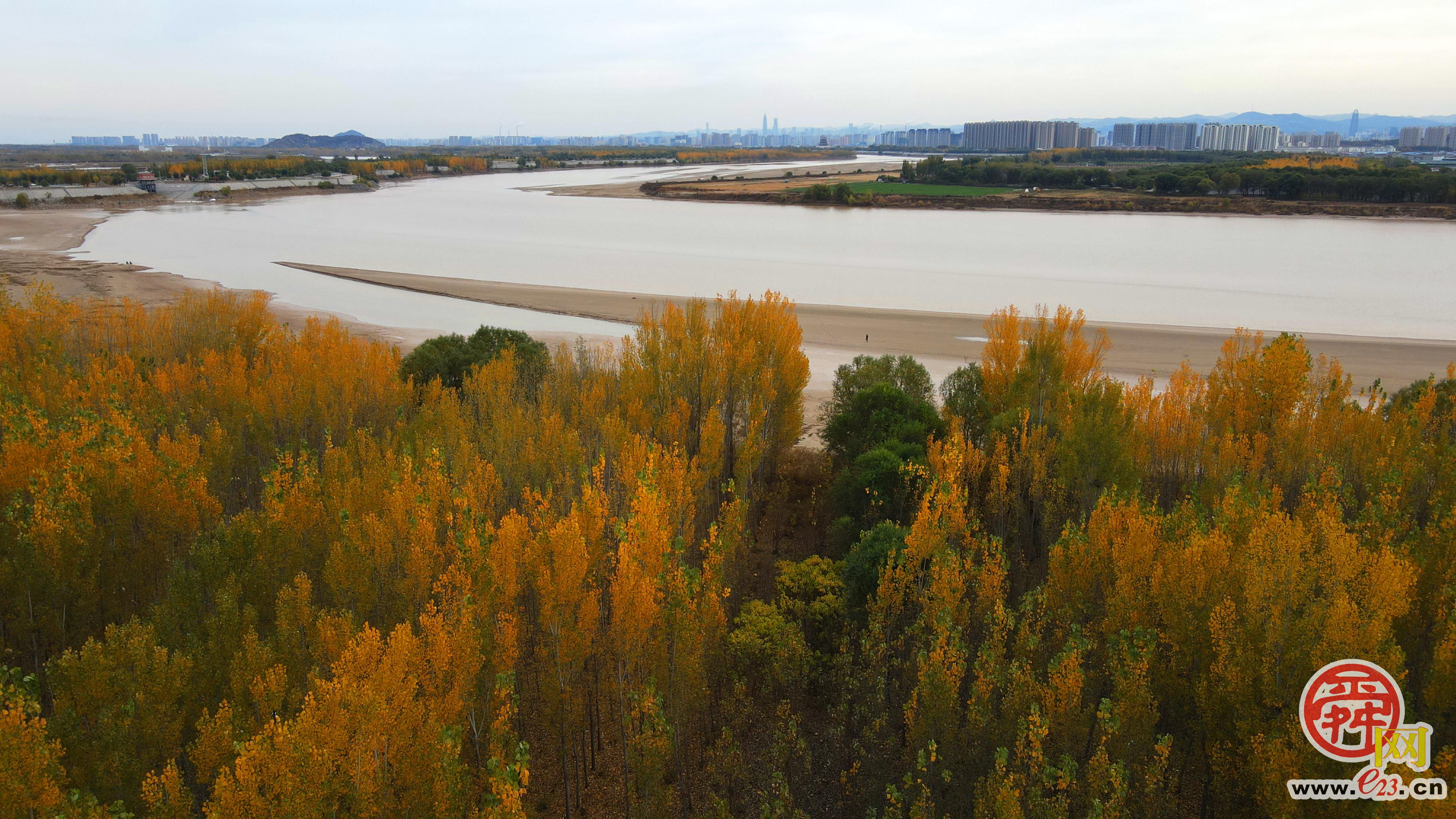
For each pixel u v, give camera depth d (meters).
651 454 24.28
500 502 26.89
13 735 14.10
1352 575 17.98
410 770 15.91
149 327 47.44
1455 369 37.97
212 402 35.69
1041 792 16.12
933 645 19.38
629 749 18.83
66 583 21.61
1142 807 17.23
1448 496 25.00
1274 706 17.52
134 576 23.44
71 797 14.23
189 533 24.77
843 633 24.41
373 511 24.06
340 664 16.64
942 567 21.05
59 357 39.47
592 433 32.72
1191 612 19.31
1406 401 36.19
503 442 29.28
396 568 22.06
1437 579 19.84
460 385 42.44
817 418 47.78
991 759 18.30
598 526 21.81
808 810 19.19
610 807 20.66
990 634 20.88
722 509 26.48
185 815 14.87
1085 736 17.92
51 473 24.41
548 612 19.19
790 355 36.19
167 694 16.97
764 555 31.39
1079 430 28.00
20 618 21.12
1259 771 16.53
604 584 22.33
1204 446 30.09
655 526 20.03
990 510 28.55
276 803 14.16
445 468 26.69
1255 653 17.81
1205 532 21.94
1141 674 17.77
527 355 45.16
